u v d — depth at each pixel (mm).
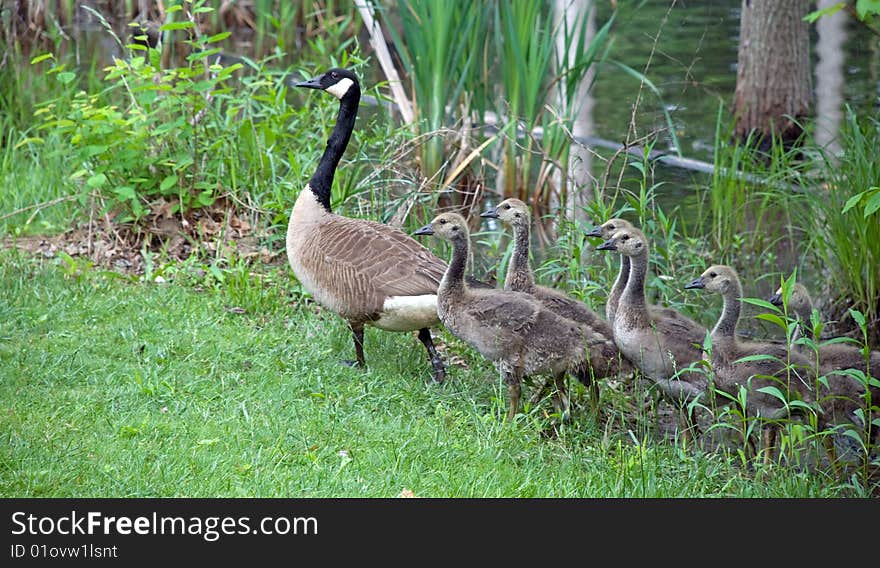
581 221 15312
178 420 9289
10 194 14875
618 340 10023
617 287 10977
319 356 10945
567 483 8766
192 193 14000
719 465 9398
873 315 12961
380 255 10469
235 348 11008
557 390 10211
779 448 10031
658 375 9945
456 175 14578
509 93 16312
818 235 13453
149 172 14156
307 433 9195
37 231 14172
